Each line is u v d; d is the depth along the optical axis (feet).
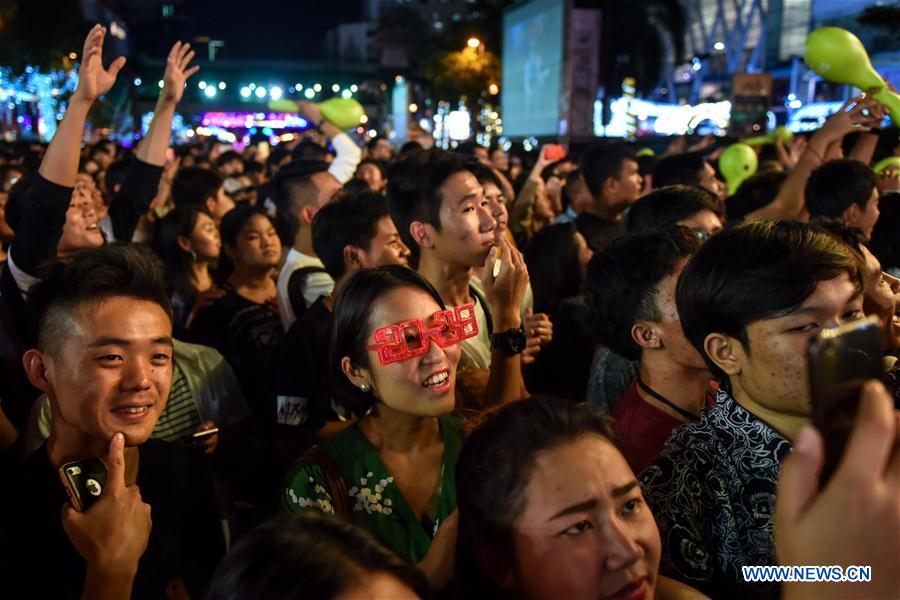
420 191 8.51
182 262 12.53
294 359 8.45
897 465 2.51
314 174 12.19
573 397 10.14
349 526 3.04
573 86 64.90
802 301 4.15
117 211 12.16
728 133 48.19
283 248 14.79
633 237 6.25
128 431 4.87
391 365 5.19
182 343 8.74
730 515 4.49
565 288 11.42
